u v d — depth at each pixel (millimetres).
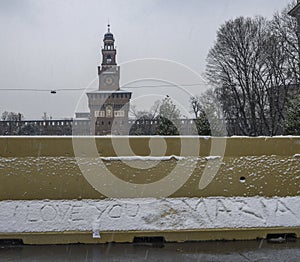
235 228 6695
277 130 44000
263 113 45500
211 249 6184
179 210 6852
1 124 42688
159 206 6879
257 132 45219
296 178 7258
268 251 6055
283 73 45500
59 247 6305
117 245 6422
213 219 6777
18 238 6469
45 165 7000
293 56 45562
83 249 6191
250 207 6961
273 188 7188
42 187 6918
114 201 6898
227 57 48594
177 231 6605
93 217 6676
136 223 6648
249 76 47188
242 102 47031
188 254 5930
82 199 6910
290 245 6379
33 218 6613
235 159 7258
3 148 7008
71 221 6609
